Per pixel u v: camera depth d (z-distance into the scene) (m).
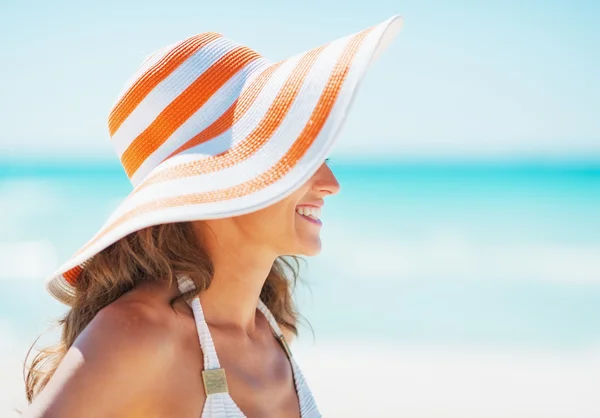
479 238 20.44
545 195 30.22
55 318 1.86
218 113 1.71
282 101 1.61
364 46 1.54
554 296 12.56
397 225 22.94
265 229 1.73
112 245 1.68
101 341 1.44
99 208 25.02
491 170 41.72
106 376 1.42
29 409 1.35
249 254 1.77
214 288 1.76
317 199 1.81
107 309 1.51
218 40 1.78
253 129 1.62
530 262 16.48
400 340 9.44
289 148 1.55
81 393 1.38
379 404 6.88
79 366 1.39
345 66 1.54
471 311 11.31
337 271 14.83
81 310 1.69
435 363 8.39
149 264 1.65
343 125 1.50
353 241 19.55
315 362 8.26
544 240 20.02
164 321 1.57
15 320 10.01
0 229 21.39
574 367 8.31
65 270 1.60
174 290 1.67
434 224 23.14
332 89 1.54
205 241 1.74
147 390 1.51
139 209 1.52
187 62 1.74
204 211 1.48
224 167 1.58
